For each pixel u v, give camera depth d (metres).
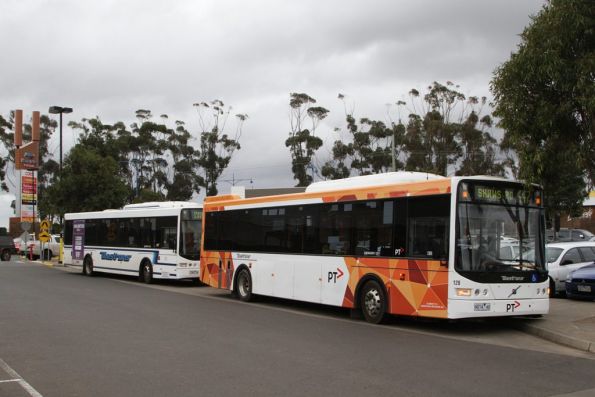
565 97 11.20
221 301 17.48
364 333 11.64
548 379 7.81
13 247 44.41
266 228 16.81
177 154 64.62
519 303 11.73
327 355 9.26
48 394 6.93
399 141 55.31
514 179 12.16
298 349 9.74
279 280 16.09
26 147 50.78
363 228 13.52
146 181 64.31
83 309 14.88
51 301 16.61
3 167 66.12
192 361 8.72
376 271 13.02
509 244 11.87
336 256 14.18
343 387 7.23
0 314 13.83
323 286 14.53
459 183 11.55
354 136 58.00
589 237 36.47
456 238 11.40
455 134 51.91
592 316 13.19
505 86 11.77
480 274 11.43
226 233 18.61
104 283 23.70
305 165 60.00
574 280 16.05
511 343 10.91
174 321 12.91
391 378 7.73
